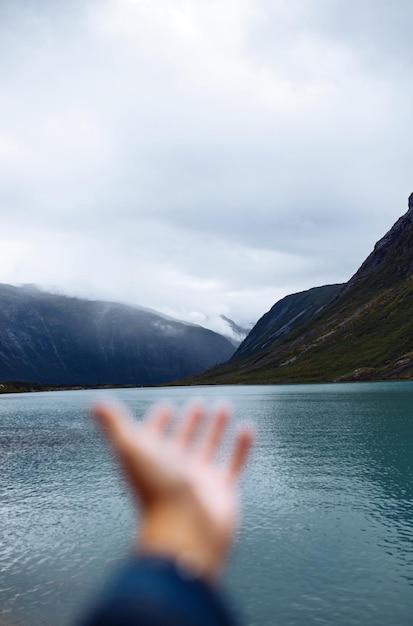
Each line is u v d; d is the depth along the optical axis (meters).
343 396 158.88
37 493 47.69
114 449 1.49
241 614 22.73
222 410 1.78
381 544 30.52
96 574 27.95
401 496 41.16
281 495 42.97
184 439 1.67
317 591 24.70
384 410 109.38
